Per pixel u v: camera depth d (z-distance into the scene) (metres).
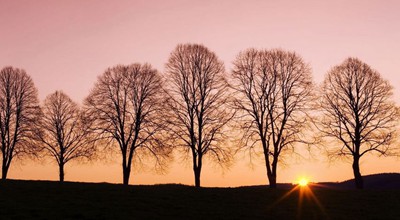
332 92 56.72
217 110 52.75
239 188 47.34
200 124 52.81
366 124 55.38
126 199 37.66
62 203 34.78
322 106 56.38
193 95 53.66
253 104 52.91
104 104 57.53
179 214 33.59
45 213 31.41
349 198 41.88
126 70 58.31
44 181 48.53
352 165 55.50
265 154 51.81
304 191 45.41
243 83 53.75
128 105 57.81
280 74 53.12
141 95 57.31
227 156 52.47
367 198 41.97
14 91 64.44
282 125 52.00
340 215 35.09
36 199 35.81
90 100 57.78
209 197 40.53
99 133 56.94
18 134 63.59
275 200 40.25
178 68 54.56
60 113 66.25
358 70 56.03
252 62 53.88
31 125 63.66
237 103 52.75
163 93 55.78
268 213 35.25
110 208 34.06
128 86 57.78
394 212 36.50
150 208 34.91
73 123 65.62
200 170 52.09
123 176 56.47
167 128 53.44
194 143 52.53
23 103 64.44
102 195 38.78
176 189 44.59
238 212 35.16
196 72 54.06
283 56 53.62
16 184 43.41
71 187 42.44
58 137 65.44
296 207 37.59
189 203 37.53
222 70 54.19
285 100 52.50
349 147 55.59
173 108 53.22
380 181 85.06
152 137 55.41
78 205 34.47
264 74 53.28
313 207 37.75
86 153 63.03
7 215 30.22
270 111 52.50
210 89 53.62
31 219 29.52
